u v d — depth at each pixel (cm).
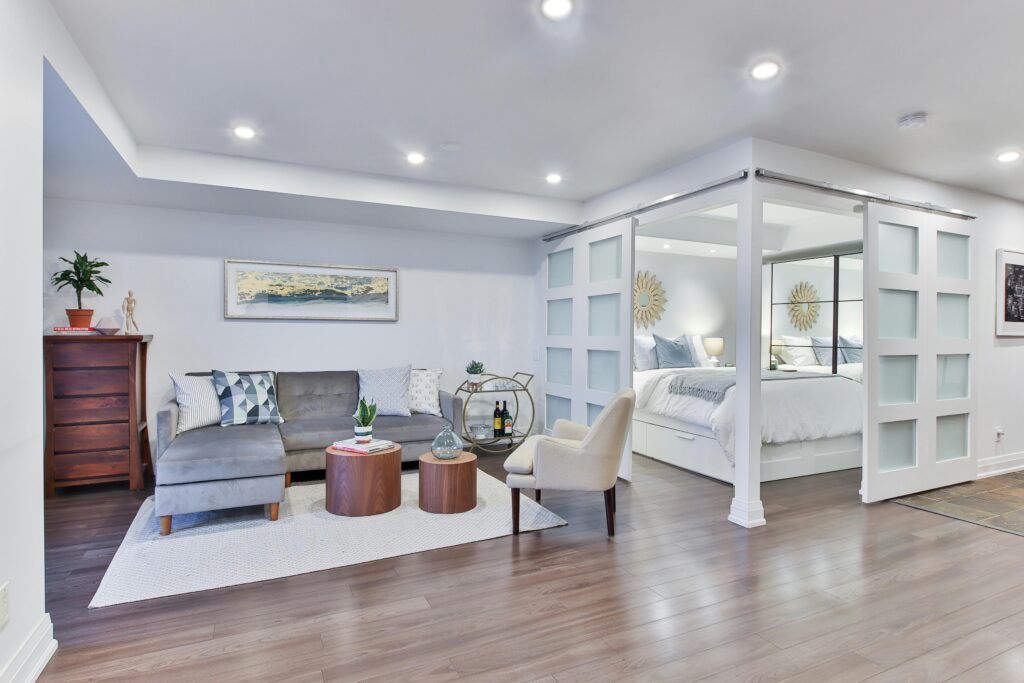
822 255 621
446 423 454
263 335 468
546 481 301
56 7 200
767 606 226
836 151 349
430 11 203
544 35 220
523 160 376
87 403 369
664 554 280
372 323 508
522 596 234
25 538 171
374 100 282
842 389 464
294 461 396
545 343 548
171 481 296
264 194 386
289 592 236
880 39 220
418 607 224
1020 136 323
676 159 371
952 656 193
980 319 435
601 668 183
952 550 288
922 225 393
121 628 206
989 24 209
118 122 296
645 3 197
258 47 230
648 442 512
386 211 438
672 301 711
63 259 380
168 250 435
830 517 340
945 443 412
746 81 258
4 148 161
